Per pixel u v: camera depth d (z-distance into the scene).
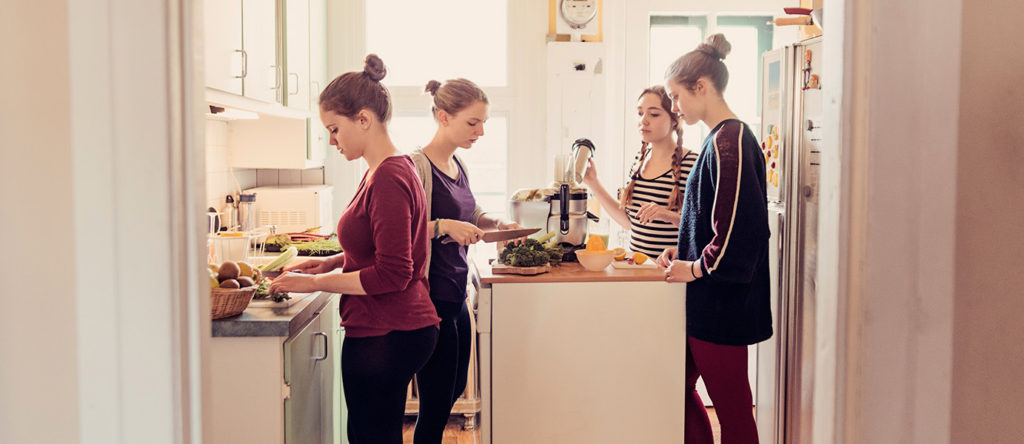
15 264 0.94
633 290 2.34
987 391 0.99
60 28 0.93
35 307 0.95
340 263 2.44
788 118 2.80
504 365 2.32
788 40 3.92
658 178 2.81
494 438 2.34
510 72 3.95
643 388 2.36
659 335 2.35
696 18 3.95
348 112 1.94
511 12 3.91
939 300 0.98
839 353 1.01
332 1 3.82
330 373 2.47
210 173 3.21
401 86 3.98
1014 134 0.98
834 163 1.02
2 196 0.94
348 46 3.84
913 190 0.97
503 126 4.01
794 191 2.79
